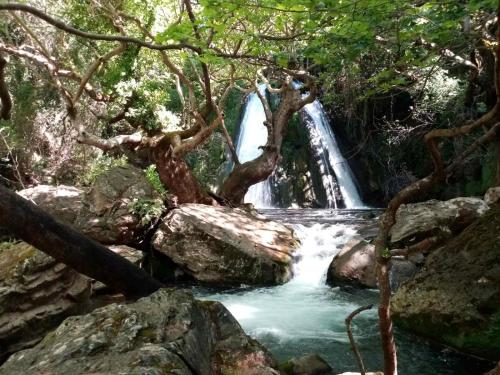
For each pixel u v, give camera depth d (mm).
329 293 7785
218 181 18625
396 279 7309
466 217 7566
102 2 9008
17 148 13695
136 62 9930
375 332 5992
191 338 2965
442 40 3367
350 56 3525
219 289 8227
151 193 9188
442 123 13609
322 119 19891
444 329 4996
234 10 3180
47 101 14188
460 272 5152
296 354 5352
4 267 6086
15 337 5461
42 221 4059
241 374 3207
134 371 2291
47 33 11070
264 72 15148
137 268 4723
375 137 18312
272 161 12242
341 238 10000
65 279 5910
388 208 2529
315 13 3027
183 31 3580
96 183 8938
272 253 8680
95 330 2881
